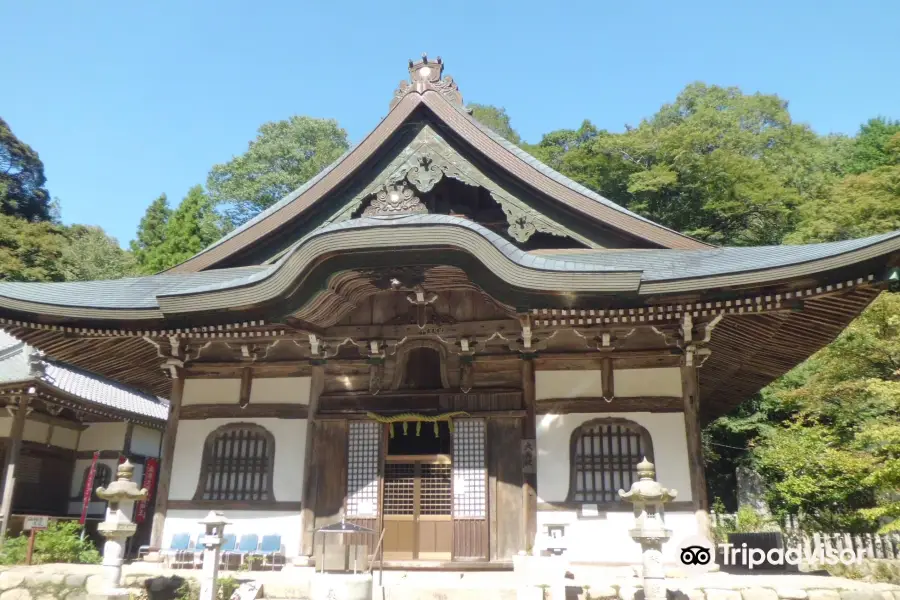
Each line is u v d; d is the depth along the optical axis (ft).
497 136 41.45
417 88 42.70
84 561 46.85
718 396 58.70
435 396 39.22
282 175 150.61
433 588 29.94
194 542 38.96
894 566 41.45
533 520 36.17
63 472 69.97
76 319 37.99
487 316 39.63
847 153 133.69
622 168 116.26
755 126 136.26
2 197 152.46
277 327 38.93
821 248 32.14
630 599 29.27
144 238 142.00
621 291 31.99
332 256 33.99
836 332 38.09
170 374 42.91
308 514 38.52
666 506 35.14
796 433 62.49
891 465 42.14
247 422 41.11
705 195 110.42
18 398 58.18
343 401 40.22
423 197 44.09
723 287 31.40
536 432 37.70
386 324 40.65
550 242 42.29
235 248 43.70
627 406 37.22
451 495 37.78
